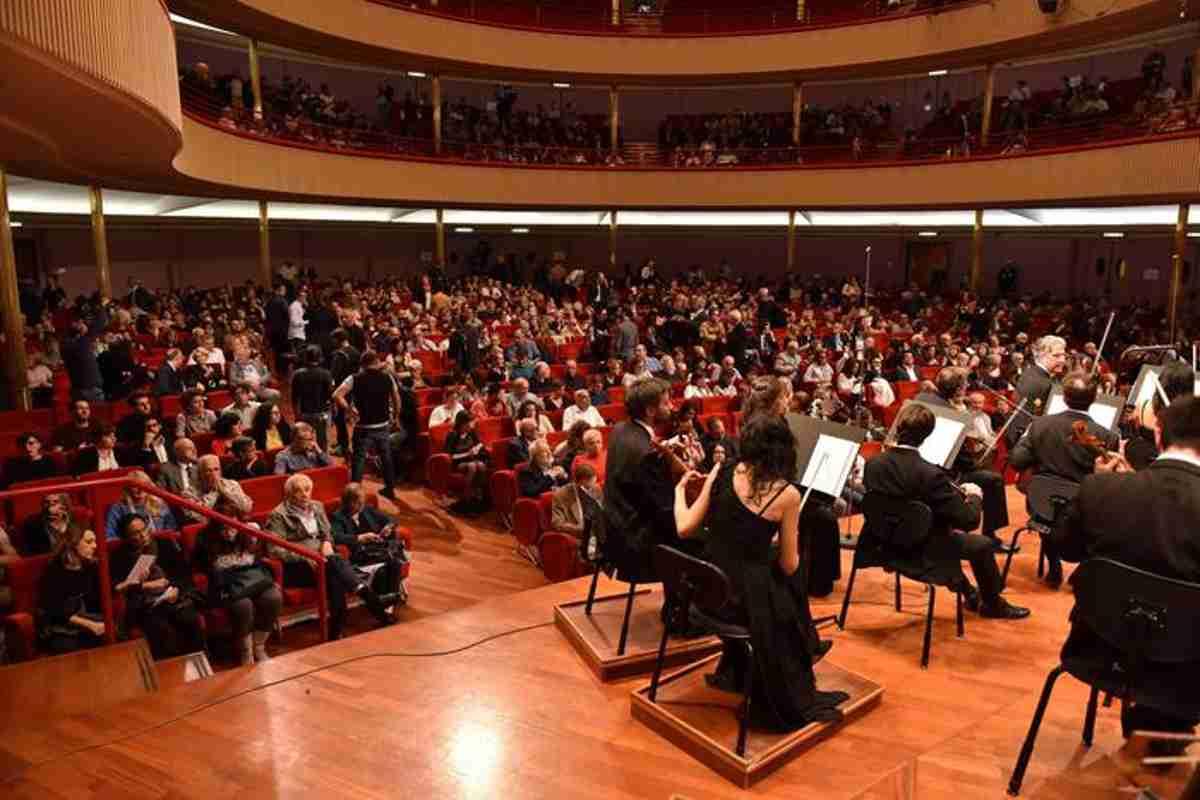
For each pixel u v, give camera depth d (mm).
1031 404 6887
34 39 5281
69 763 4012
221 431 8906
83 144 9641
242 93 18406
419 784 3787
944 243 24266
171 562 6156
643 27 22625
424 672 4801
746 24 23328
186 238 21234
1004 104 20938
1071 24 16750
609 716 4305
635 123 27078
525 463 9008
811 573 5766
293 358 14070
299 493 6715
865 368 13539
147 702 4527
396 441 10305
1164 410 3172
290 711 4422
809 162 21984
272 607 6207
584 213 25891
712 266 27266
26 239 18328
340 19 18297
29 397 11445
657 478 4590
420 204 21172
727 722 4031
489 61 21188
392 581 6941
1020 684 4539
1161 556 2961
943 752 3793
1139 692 3059
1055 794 3432
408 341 14852
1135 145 15914
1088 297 20547
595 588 5441
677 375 13805
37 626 5699
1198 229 19125
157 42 7859
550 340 15781
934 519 4707
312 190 18234
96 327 12367
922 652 4852
